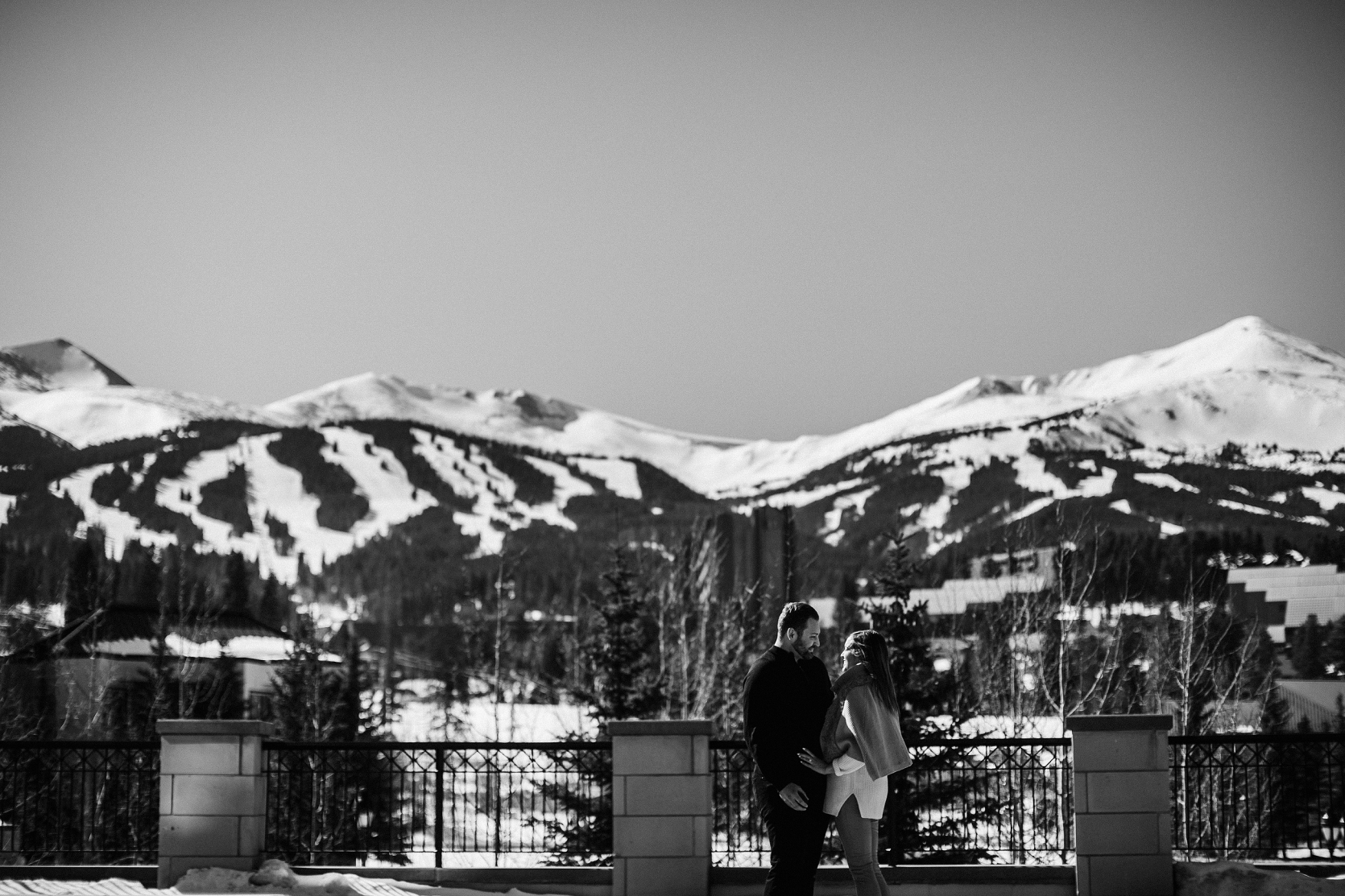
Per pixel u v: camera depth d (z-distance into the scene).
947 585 45.81
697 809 11.12
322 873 11.81
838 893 11.04
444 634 94.62
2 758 14.38
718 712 33.88
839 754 8.75
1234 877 10.57
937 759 19.86
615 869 11.13
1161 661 35.31
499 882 11.49
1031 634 35.06
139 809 15.22
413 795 12.80
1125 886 10.69
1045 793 12.68
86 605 62.47
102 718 45.97
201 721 11.91
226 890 11.27
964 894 11.00
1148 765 10.80
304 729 44.19
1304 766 11.89
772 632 41.06
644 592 35.56
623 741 11.23
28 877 11.98
